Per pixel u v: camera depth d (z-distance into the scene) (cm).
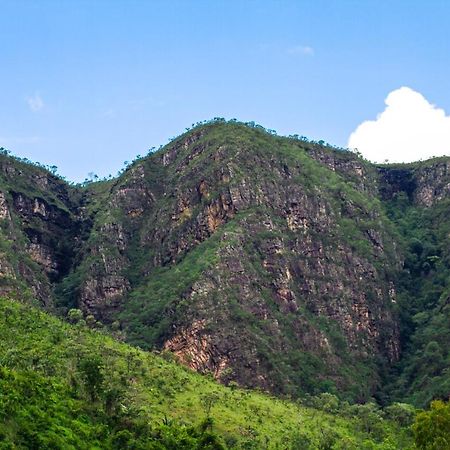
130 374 14312
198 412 13662
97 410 10219
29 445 7988
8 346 12325
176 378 15512
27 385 9488
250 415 14638
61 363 12200
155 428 10738
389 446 13838
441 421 10750
